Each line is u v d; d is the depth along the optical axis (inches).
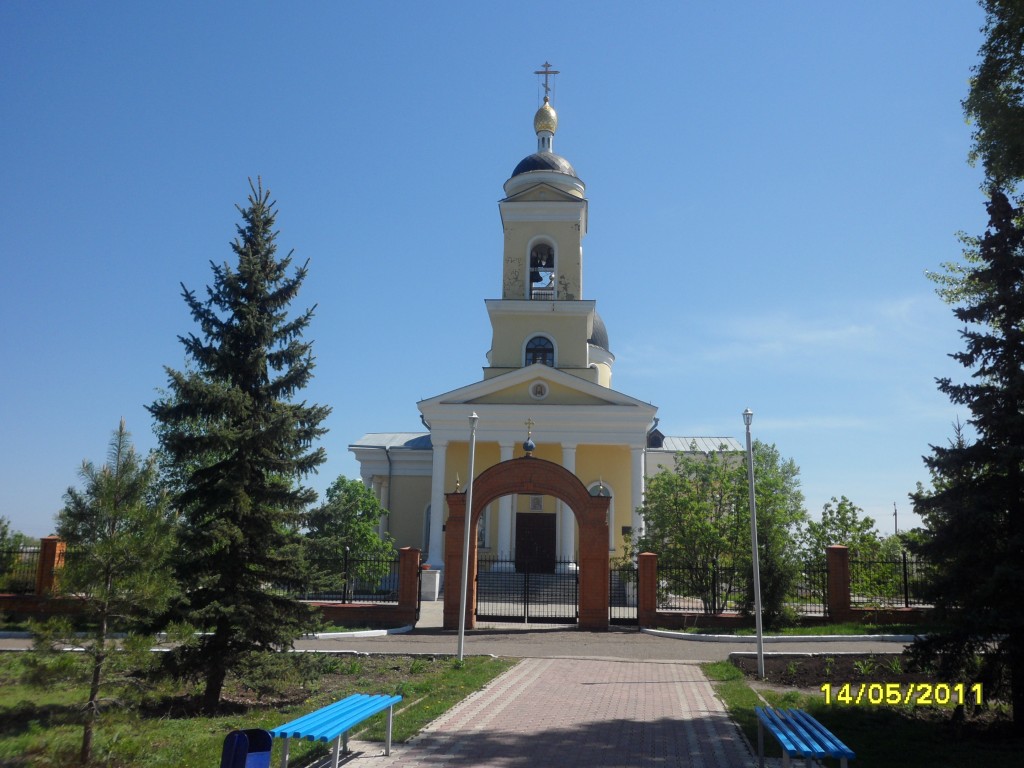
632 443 1346.0
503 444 1358.3
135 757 356.2
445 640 765.9
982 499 412.8
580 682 543.8
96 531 392.5
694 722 422.0
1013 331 426.9
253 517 498.0
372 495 1190.3
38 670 359.3
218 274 510.6
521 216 1504.7
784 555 856.9
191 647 482.3
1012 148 479.5
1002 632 402.9
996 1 498.0
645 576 873.5
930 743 385.1
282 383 515.2
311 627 518.3
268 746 288.5
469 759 343.0
